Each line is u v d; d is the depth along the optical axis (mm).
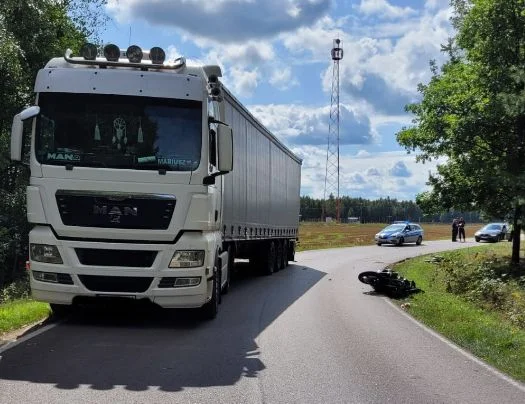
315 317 10969
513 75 19203
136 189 8438
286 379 6469
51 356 6961
